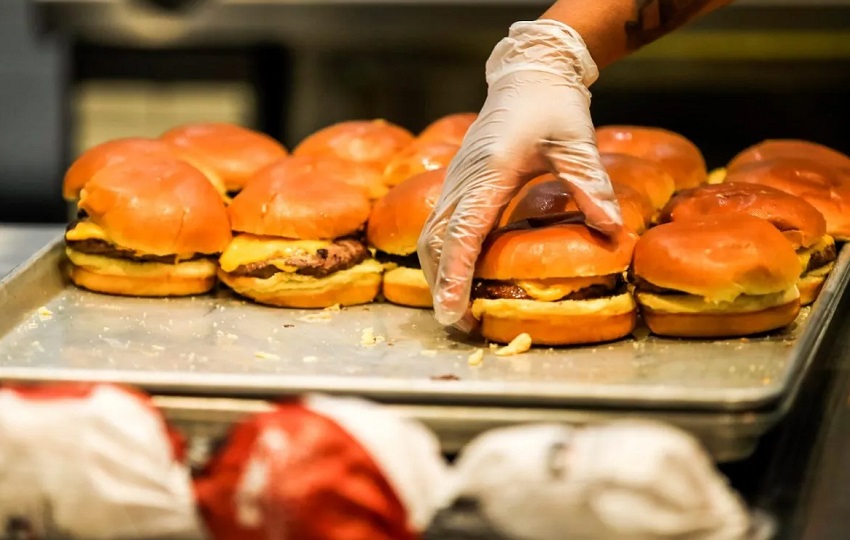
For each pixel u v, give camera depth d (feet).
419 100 12.64
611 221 5.28
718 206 5.99
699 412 4.16
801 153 7.38
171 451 3.62
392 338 5.55
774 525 3.67
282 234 6.14
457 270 5.22
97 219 6.25
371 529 3.36
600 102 12.37
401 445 3.52
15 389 3.76
